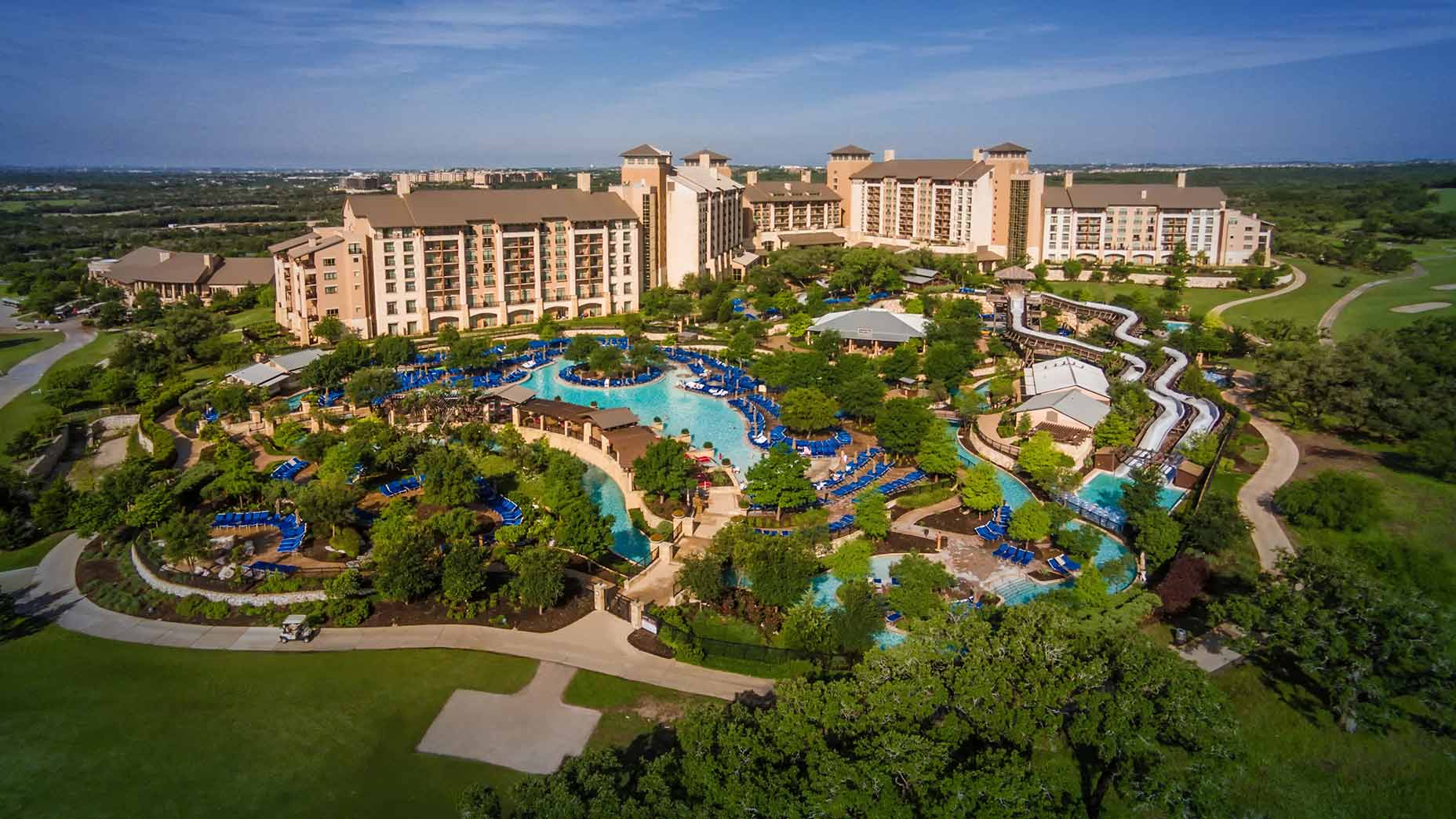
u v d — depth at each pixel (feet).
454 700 179.93
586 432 345.51
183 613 215.51
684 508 281.13
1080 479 299.38
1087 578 206.69
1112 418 322.96
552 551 222.89
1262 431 361.92
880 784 123.34
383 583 212.23
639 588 229.25
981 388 436.35
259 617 212.84
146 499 253.85
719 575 215.72
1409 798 151.02
